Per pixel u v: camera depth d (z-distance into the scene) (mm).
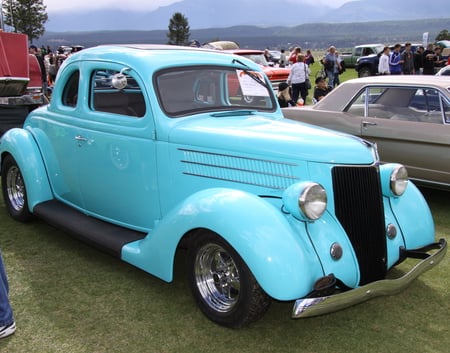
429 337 3172
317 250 2977
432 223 3801
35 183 4867
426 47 22094
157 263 3414
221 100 4172
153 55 3953
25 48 8258
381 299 3695
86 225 4281
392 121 6258
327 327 3289
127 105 4000
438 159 5875
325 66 17125
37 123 5047
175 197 3701
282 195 3094
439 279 4062
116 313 3420
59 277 3984
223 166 3412
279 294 2723
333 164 3139
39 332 3172
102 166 4207
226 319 3129
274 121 3906
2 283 3051
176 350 2992
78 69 4410
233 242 2861
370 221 3258
